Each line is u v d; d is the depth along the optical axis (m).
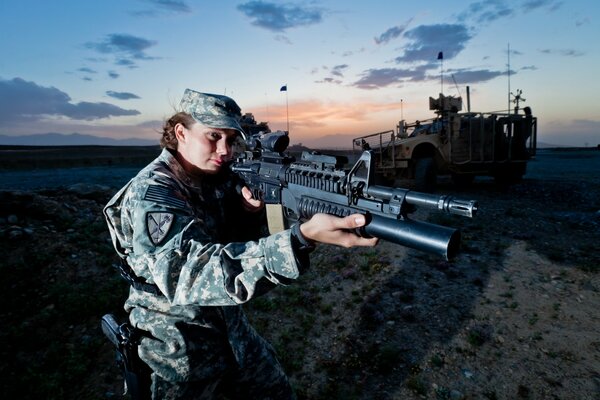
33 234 6.33
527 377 3.32
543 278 4.86
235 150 2.59
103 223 7.28
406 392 3.30
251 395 2.08
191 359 1.73
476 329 3.96
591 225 6.99
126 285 5.15
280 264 1.07
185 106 1.65
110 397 3.42
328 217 1.09
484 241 6.26
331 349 3.98
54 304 4.77
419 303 4.54
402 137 13.02
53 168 25.86
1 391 3.41
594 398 3.04
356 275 5.39
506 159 11.63
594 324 3.86
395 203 1.31
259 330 4.36
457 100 12.23
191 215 1.43
